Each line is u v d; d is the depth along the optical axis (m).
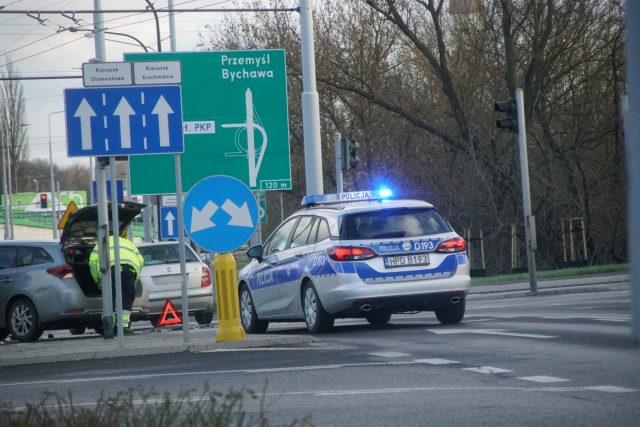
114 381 23.67
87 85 31.97
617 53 89.62
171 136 32.25
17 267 42.81
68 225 42.38
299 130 103.62
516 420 15.54
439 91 101.50
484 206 92.81
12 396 21.97
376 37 102.06
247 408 17.97
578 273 74.88
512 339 28.44
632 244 7.72
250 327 40.47
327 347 29.39
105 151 31.94
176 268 54.03
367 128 101.12
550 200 91.50
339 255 34.75
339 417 16.52
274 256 38.81
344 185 102.25
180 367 26.14
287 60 101.69
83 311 41.84
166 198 71.88
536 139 92.69
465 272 35.69
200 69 53.75
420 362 24.19
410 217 35.75
